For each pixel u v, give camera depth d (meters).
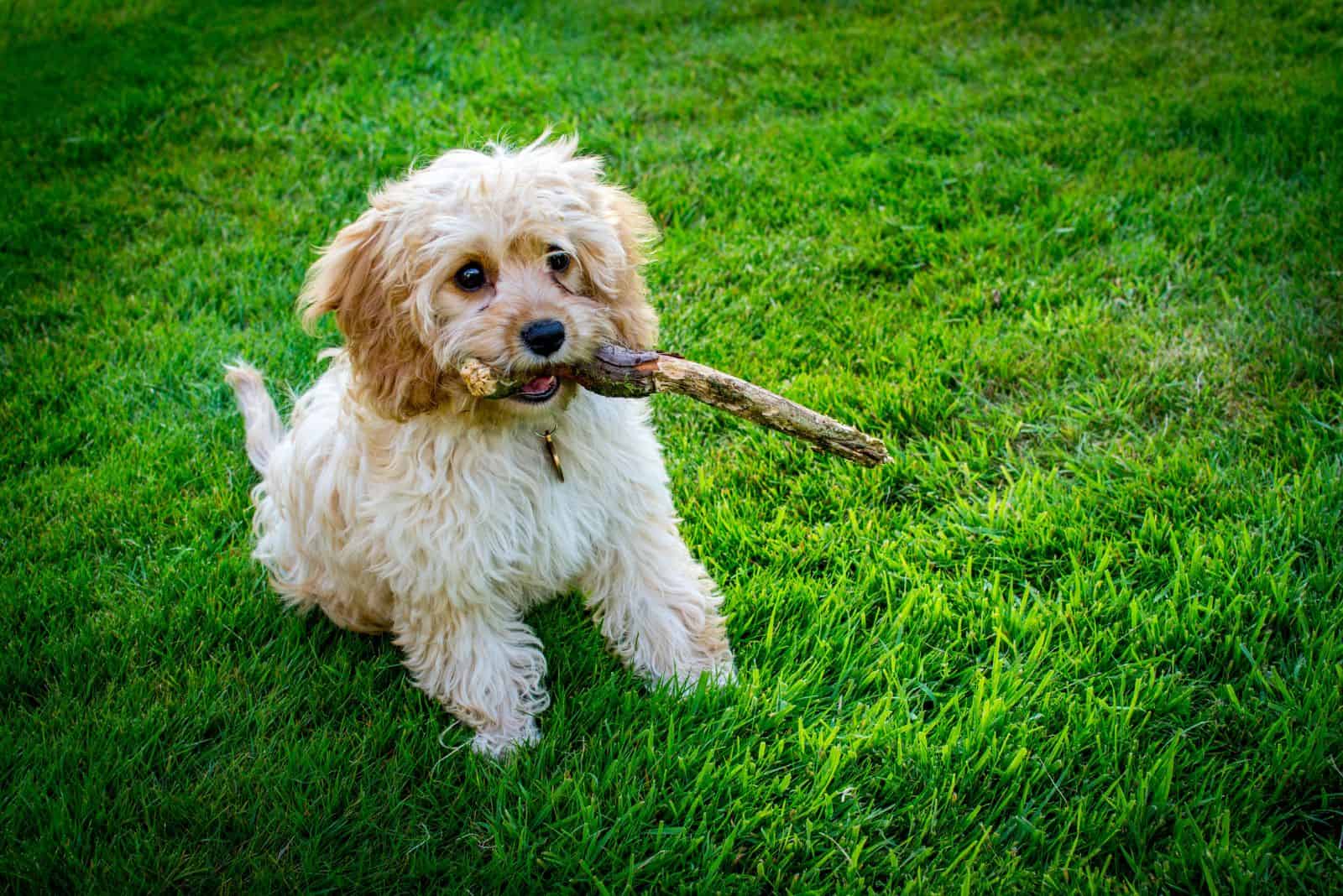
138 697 1.04
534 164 0.95
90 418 1.32
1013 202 1.56
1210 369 1.25
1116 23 2.16
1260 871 0.87
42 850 0.92
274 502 1.12
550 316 0.91
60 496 1.22
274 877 0.92
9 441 1.29
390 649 1.10
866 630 1.06
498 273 0.93
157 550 1.17
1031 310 1.38
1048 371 1.28
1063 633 1.04
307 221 1.67
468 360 0.91
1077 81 1.90
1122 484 1.14
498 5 2.46
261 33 2.46
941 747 0.96
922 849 0.91
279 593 1.13
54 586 1.13
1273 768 0.92
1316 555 1.06
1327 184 1.47
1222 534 1.08
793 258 1.50
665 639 1.06
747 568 1.13
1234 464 1.15
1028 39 2.12
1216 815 0.90
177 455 1.28
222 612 1.11
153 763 1.00
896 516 1.16
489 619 1.02
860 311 1.41
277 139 1.94
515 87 2.04
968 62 2.02
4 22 2.72
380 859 0.93
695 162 1.76
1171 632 1.01
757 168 1.71
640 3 2.46
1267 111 1.66
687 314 1.41
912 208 1.56
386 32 2.35
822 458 1.22
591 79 2.08
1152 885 0.88
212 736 1.03
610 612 1.07
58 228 1.69
